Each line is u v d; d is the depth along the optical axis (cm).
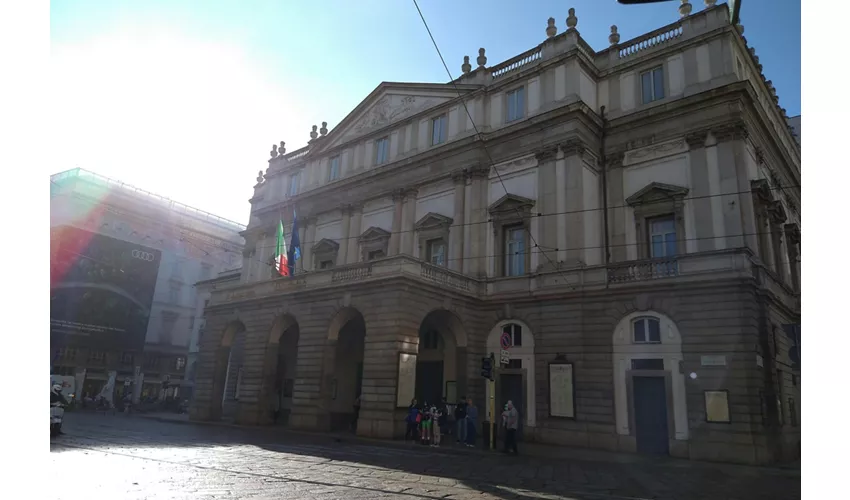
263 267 3816
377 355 2223
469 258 2672
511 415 1888
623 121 2503
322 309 2530
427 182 2953
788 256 2628
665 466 1656
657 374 2011
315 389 2456
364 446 1916
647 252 2350
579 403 2150
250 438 2089
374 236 3100
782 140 2897
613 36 2708
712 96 2247
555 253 2380
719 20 2344
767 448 1752
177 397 4388
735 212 2119
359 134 3491
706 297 1953
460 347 2477
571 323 2253
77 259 3319
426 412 2039
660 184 2330
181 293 4991
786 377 2109
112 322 3431
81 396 3644
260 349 2811
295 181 3856
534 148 2578
